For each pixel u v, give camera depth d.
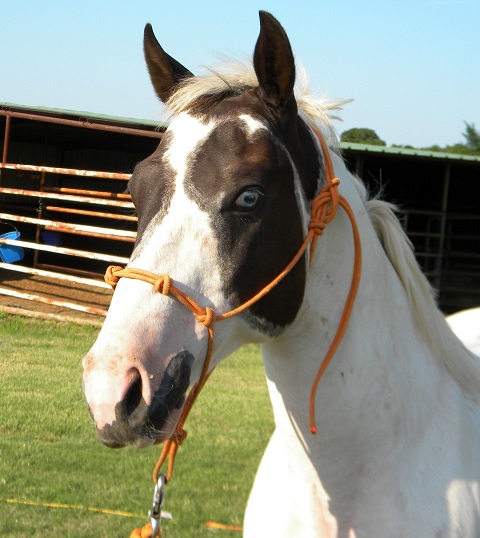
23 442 4.33
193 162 1.48
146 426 1.33
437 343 1.91
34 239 14.51
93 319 8.37
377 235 1.89
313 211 1.62
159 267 1.42
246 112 1.54
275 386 1.75
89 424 4.72
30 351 7.00
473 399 1.95
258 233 1.47
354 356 1.68
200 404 5.38
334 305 1.68
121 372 1.32
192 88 1.60
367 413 1.69
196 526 3.24
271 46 1.52
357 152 11.56
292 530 1.78
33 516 3.32
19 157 15.72
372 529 1.68
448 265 14.06
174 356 1.39
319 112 1.81
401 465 1.70
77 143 15.44
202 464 4.05
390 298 1.80
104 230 8.62
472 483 1.72
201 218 1.44
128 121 10.38
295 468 1.77
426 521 1.64
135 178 1.56
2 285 9.95
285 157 1.53
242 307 1.47
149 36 1.83
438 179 15.54
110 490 3.65
